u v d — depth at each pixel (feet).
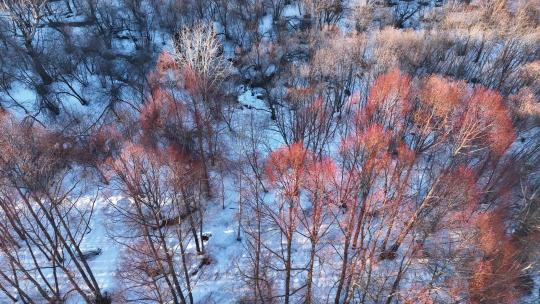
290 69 116.88
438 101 93.86
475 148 90.63
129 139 101.86
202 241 92.22
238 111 116.57
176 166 90.99
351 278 83.30
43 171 90.02
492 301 80.23
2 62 116.78
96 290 83.41
